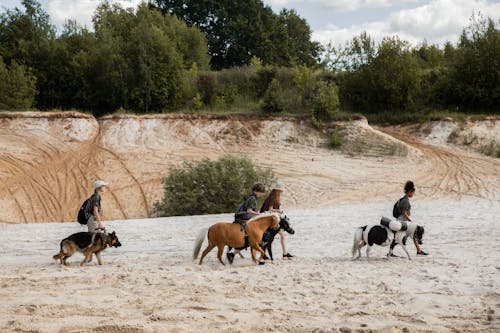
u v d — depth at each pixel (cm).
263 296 816
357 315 704
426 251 1255
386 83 4856
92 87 4797
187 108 4872
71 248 1132
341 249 1350
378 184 3328
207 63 6600
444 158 3884
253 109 4616
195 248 1159
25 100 4375
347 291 849
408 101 4869
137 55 4744
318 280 941
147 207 3133
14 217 2975
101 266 1136
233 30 7769
